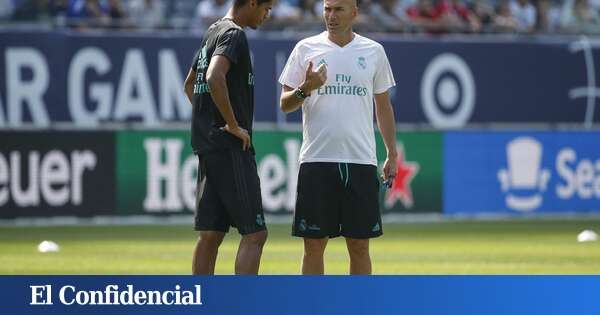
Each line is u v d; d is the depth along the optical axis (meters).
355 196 33.41
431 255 53.72
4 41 71.69
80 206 72.38
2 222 71.31
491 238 63.91
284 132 74.69
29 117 72.00
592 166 80.31
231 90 32.19
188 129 73.88
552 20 88.00
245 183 32.41
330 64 33.25
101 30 74.25
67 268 47.00
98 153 72.62
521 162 79.12
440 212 77.75
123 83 73.12
